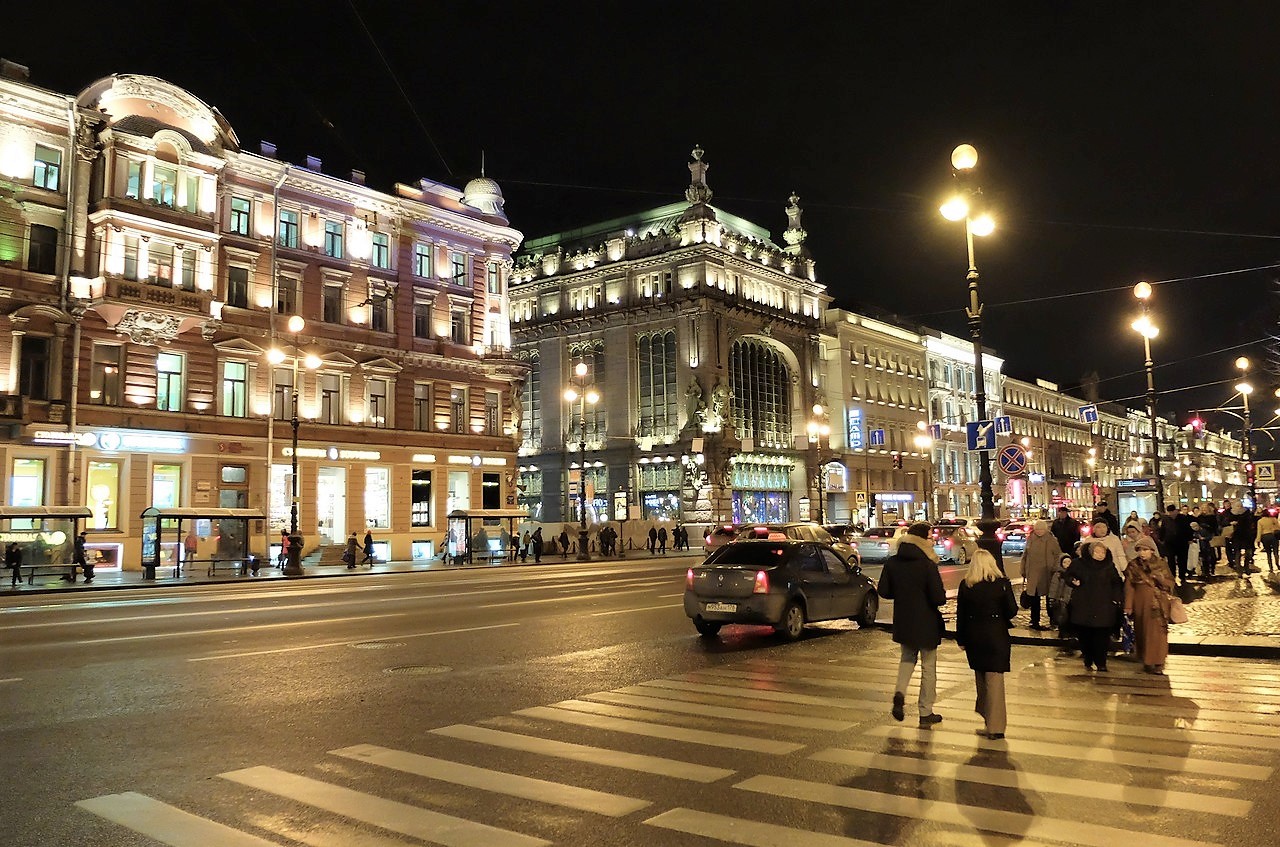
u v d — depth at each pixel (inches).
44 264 1343.5
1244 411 1473.9
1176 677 458.0
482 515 1806.1
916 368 3747.5
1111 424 5408.5
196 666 487.5
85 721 357.4
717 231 2869.1
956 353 4030.5
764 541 649.6
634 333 2896.2
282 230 1664.6
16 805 252.7
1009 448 720.3
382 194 1817.2
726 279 2842.0
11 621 700.0
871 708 383.2
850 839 221.5
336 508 1704.0
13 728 345.4
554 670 482.6
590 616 742.5
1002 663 328.5
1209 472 5132.9
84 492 1352.1
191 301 1455.5
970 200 740.0
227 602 874.8
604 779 275.7
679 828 230.7
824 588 641.6
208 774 283.3
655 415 2824.8
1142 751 307.3
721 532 1314.0
